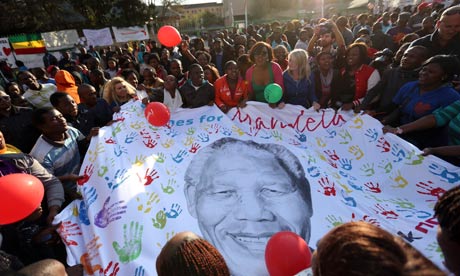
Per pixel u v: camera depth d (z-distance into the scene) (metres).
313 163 2.94
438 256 1.95
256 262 2.21
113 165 2.92
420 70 2.98
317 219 2.46
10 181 1.81
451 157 2.83
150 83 5.18
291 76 3.81
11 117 3.57
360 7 29.80
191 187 2.73
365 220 2.39
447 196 0.97
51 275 1.34
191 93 3.85
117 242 2.28
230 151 3.12
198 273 1.07
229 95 3.83
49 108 2.79
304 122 3.52
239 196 2.65
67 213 2.56
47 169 2.76
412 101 3.02
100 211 2.55
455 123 2.66
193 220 2.46
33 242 2.39
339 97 3.86
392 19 9.29
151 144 3.25
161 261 1.13
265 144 3.20
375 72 3.73
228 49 7.69
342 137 3.32
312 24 18.36
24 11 17.42
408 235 2.18
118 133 3.35
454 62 2.69
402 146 2.89
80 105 4.14
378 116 3.55
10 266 1.80
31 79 4.68
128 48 15.24
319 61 3.77
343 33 7.00
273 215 2.49
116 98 4.22
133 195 2.59
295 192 2.65
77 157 3.08
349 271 0.65
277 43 8.95
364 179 2.90
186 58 7.21
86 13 23.62
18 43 12.27
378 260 0.63
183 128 3.51
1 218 1.79
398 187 2.73
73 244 2.34
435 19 7.04
